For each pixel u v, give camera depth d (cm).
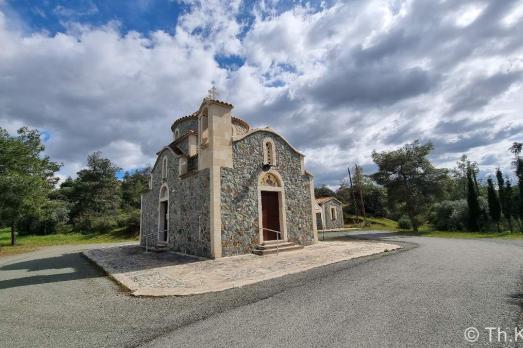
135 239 3456
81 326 535
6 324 560
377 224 4850
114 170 5319
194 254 1443
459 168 4912
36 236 3866
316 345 403
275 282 789
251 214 1445
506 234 2353
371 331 441
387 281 746
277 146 1664
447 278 765
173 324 519
